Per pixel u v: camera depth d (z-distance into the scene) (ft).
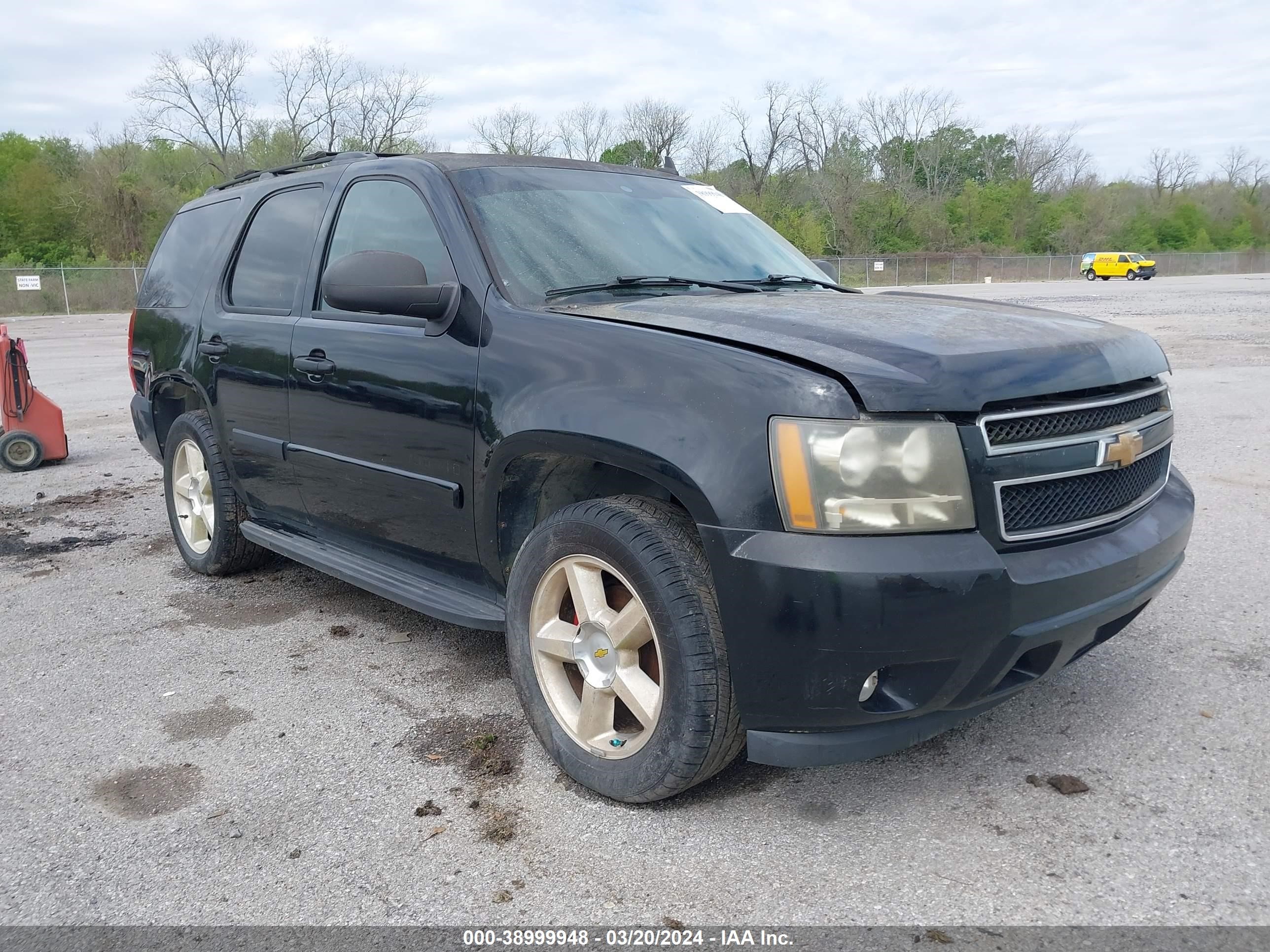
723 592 7.79
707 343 8.48
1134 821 8.35
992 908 7.26
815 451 7.52
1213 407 29.81
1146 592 8.73
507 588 10.27
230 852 8.34
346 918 7.40
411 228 11.55
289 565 17.12
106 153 174.50
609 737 9.02
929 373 7.66
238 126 180.65
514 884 7.77
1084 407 8.29
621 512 8.61
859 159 254.06
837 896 7.47
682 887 7.64
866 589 7.32
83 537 19.31
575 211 11.70
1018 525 7.86
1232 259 249.55
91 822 8.89
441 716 10.91
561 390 9.04
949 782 9.11
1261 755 9.39
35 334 87.45
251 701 11.43
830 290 12.15
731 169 237.04
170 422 17.47
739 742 8.32
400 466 11.12
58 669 12.52
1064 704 10.64
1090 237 265.95
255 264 14.48
